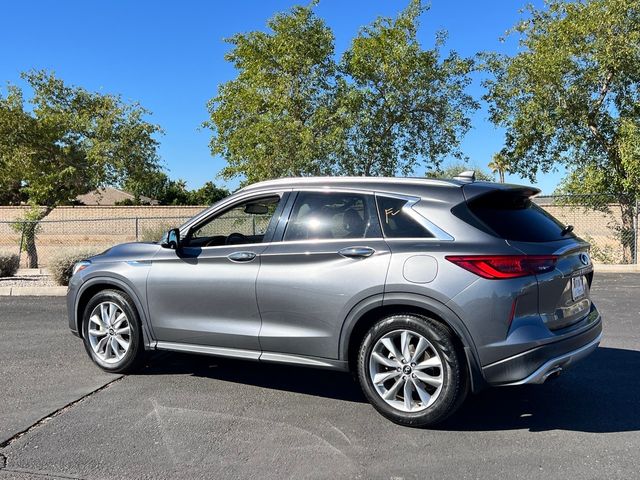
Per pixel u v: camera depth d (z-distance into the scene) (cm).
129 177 1723
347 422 422
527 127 1523
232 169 1636
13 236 3008
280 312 449
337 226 443
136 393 487
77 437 393
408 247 407
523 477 336
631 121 1434
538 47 1498
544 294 388
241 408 452
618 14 1397
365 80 1508
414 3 1505
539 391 487
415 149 1591
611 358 584
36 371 550
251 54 1580
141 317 518
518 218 420
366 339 417
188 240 512
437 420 397
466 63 1520
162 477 337
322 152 1412
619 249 1568
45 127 1627
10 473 340
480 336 381
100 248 1301
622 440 387
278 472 343
